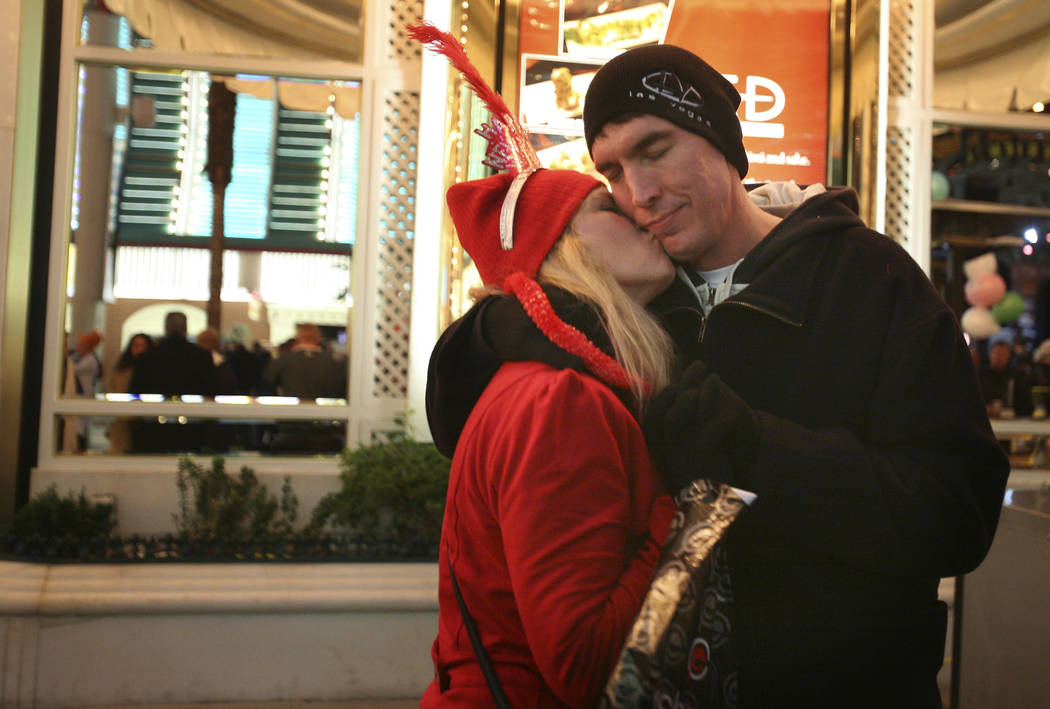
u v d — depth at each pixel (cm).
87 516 468
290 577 404
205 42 523
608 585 113
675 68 140
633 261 138
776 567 135
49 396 505
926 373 135
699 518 116
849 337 139
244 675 391
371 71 533
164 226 523
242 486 484
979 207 563
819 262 143
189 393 519
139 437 514
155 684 385
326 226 533
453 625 135
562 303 129
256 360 526
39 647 380
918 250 550
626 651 107
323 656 396
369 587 400
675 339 150
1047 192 566
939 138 560
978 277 560
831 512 125
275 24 528
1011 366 560
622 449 122
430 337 511
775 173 523
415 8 538
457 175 497
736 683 119
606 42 515
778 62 524
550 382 121
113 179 520
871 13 520
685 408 125
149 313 520
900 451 133
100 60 516
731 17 522
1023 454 557
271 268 529
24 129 510
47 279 521
